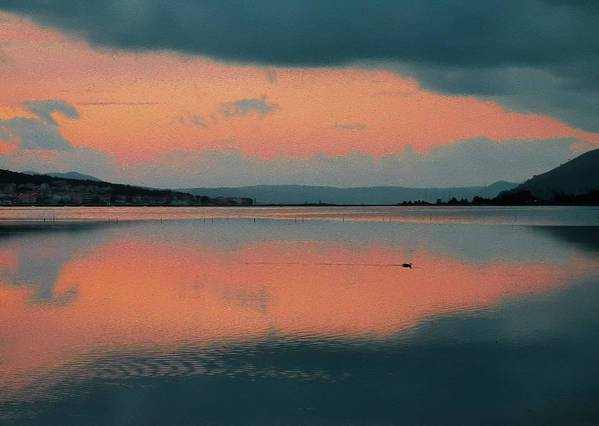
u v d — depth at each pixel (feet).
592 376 66.80
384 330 88.07
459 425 54.80
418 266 171.01
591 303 109.60
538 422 55.31
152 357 74.28
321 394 61.98
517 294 120.47
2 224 430.20
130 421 55.67
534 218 578.25
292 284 135.85
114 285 134.41
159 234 320.29
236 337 84.07
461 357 74.02
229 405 59.21
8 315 100.42
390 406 58.95
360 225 432.25
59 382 65.36
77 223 453.17
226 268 167.22
